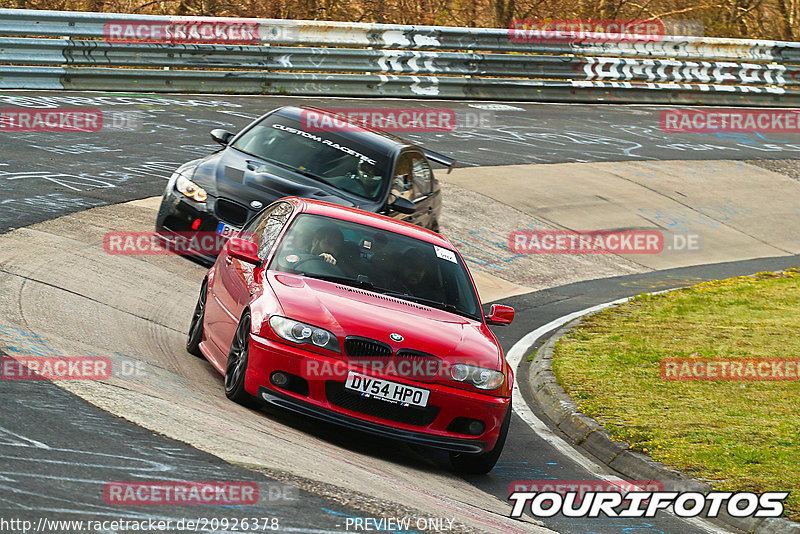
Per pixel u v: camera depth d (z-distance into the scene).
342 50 84.00
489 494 24.20
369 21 112.50
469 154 74.00
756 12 131.25
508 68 95.00
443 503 21.19
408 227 31.00
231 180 40.75
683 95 106.31
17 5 97.56
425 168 48.25
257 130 44.56
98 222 43.59
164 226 41.31
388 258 28.70
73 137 58.31
